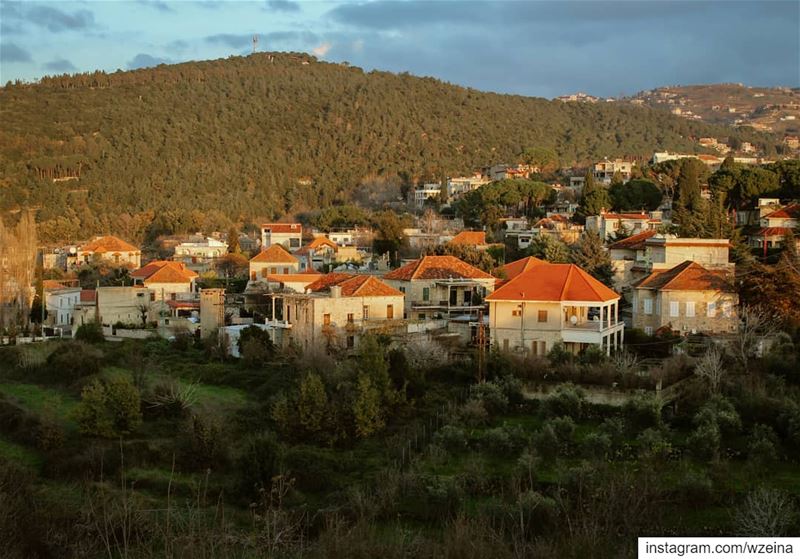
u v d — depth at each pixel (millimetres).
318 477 45875
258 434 52062
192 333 81062
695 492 39156
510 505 38062
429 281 77812
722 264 75375
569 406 51000
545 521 36188
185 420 55906
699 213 97500
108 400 54531
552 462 45375
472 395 54531
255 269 106500
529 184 151375
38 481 46781
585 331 62125
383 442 50938
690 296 66000
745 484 41062
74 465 48438
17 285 90938
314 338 66625
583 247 92125
